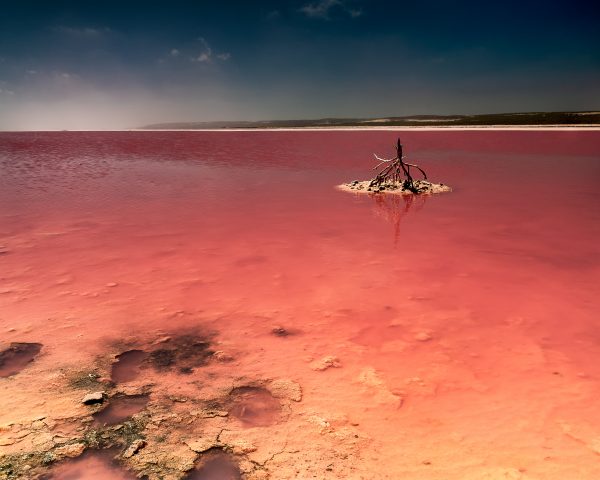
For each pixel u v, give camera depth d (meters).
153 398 3.15
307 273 5.77
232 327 4.26
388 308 4.68
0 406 3.02
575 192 11.70
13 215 9.20
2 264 6.06
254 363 3.63
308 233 7.83
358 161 20.39
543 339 3.99
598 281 5.40
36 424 2.83
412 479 2.42
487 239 7.34
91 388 3.27
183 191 12.38
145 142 34.16
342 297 4.98
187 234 7.76
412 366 3.57
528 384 3.31
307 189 12.76
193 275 5.69
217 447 2.66
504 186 12.89
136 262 6.20
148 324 4.31
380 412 3.00
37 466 2.48
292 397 3.17
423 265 6.05
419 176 15.07
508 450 2.64
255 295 5.04
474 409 3.03
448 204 10.39
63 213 9.45
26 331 4.14
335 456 2.59
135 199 11.12
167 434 2.78
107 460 2.54
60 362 3.62
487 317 4.45
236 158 21.95
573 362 3.61
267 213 9.53
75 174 15.83
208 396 3.19
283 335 4.11
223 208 10.07
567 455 2.59
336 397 3.17
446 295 5.02
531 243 7.07
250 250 6.79
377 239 7.41
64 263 6.14
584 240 7.20
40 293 5.05
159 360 3.68
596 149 23.56
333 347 3.89
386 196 11.54
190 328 4.24
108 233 7.80
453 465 2.53
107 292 5.10
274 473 2.46
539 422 2.89
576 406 3.04
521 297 4.94
